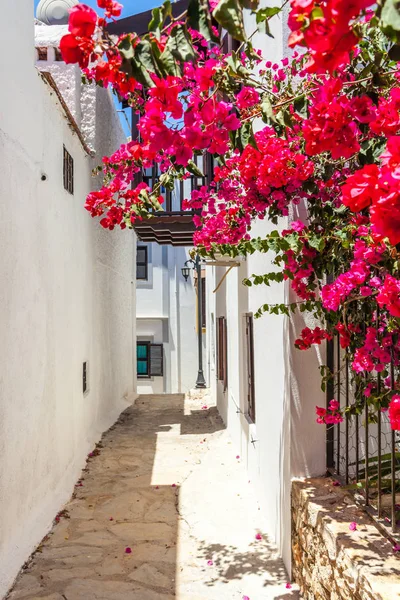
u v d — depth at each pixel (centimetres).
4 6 382
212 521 483
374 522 281
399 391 260
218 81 205
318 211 294
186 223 730
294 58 313
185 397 1350
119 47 166
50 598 346
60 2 814
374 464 343
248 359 634
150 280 1877
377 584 217
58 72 757
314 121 169
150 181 745
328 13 103
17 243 412
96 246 884
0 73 373
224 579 374
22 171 429
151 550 424
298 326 363
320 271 298
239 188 348
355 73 244
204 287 1838
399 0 112
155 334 1875
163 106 168
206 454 725
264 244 302
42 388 484
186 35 163
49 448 508
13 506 392
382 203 120
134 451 748
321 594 297
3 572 356
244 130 216
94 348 857
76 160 702
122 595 353
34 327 460
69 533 457
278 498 416
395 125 173
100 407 916
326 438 364
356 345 289
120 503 533
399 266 227
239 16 149
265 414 476
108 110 989
